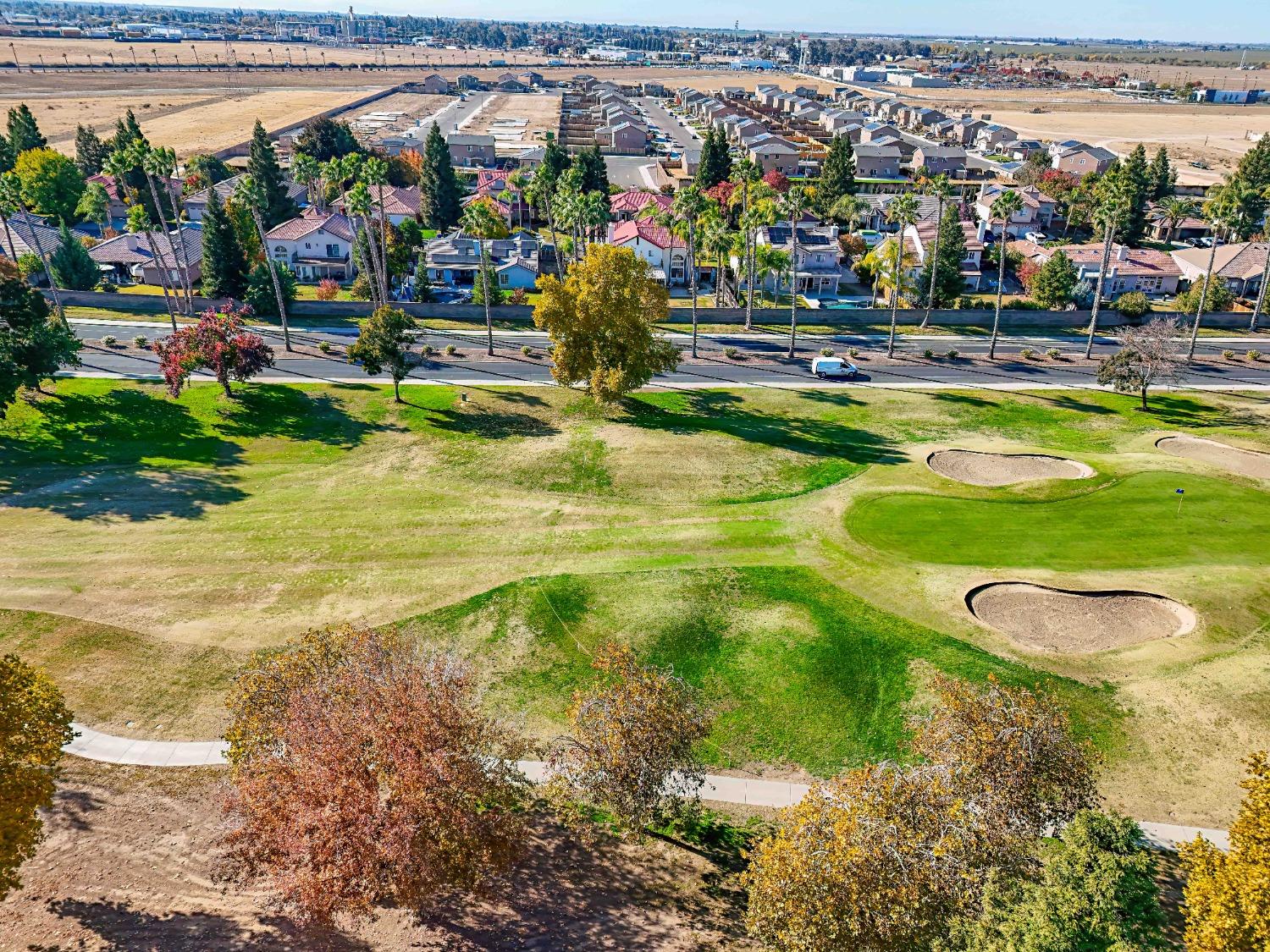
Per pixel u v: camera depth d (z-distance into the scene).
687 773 27.72
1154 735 31.58
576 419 64.00
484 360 77.19
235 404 62.88
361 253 92.88
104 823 27.94
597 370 62.41
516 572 42.62
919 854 21.16
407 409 64.50
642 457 56.19
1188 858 21.62
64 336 61.00
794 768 31.14
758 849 25.25
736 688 34.78
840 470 55.00
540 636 37.75
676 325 89.06
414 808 22.06
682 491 52.03
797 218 81.75
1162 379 71.38
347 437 59.62
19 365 56.47
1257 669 34.62
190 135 193.75
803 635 37.66
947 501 50.22
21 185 113.88
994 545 44.91
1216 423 64.12
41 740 24.61
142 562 42.62
